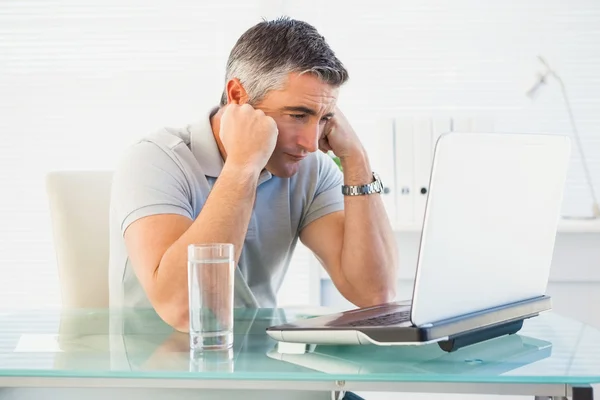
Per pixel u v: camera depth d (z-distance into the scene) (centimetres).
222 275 120
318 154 198
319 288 321
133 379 106
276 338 121
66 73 344
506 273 124
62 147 345
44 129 345
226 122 156
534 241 129
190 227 148
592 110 334
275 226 190
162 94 344
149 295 143
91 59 343
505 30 336
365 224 182
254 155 153
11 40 343
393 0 340
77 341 129
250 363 111
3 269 346
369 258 181
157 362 112
